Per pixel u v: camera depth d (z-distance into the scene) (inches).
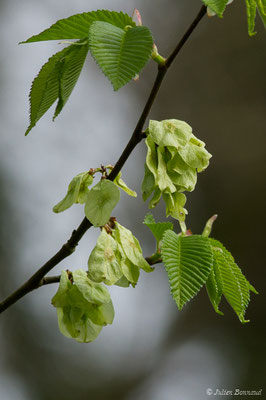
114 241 128.6
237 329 443.8
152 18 534.0
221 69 506.6
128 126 511.8
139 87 520.1
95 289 131.6
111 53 101.0
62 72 117.3
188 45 516.7
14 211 448.8
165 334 456.8
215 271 127.0
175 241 118.0
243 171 475.5
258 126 486.3
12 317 421.7
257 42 503.8
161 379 440.1
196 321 454.6
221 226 468.1
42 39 120.6
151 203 126.4
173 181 125.1
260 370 421.4
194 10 530.0
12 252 435.8
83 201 134.1
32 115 120.2
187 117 502.9
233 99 498.3
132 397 432.1
